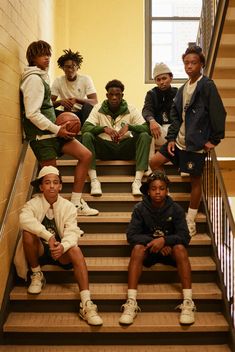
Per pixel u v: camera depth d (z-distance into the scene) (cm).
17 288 327
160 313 319
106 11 686
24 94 346
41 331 299
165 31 726
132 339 304
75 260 309
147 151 406
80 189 376
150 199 333
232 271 307
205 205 387
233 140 572
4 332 301
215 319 310
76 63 498
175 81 711
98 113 432
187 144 350
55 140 359
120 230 376
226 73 484
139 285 335
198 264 341
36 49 354
